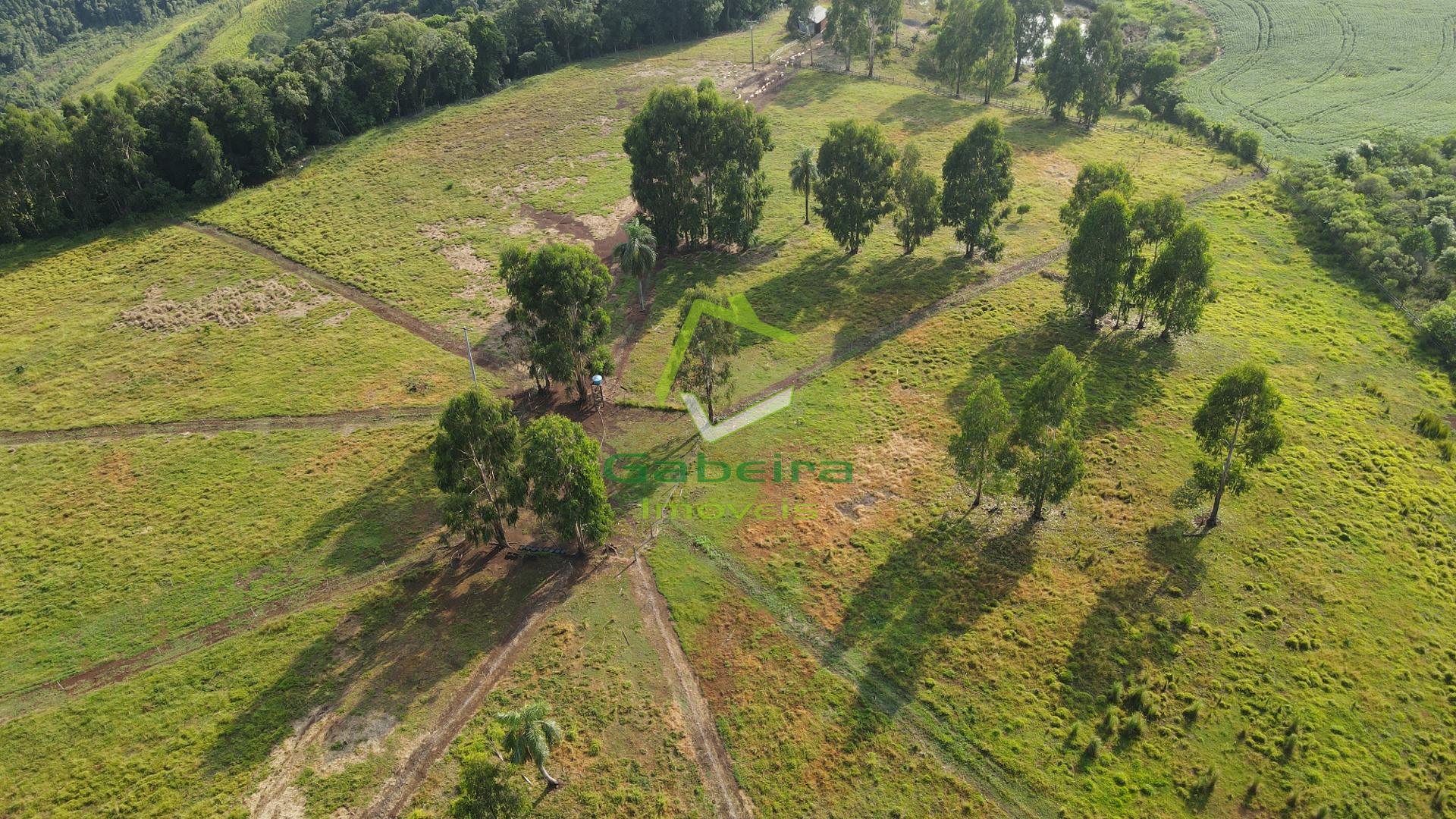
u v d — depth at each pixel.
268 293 92.38
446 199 110.94
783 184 114.25
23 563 61.59
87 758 48.31
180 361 82.50
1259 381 54.81
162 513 65.56
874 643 53.66
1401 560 58.12
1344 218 97.69
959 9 137.12
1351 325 83.69
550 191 112.00
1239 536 59.84
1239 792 44.91
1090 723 48.38
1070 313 85.12
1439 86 133.38
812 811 44.88
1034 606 55.34
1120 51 126.31
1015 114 135.62
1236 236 100.19
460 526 55.97
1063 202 108.00
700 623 55.38
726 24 173.62
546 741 42.19
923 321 85.75
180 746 48.53
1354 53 149.00
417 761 47.28
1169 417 71.12
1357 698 49.25
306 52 124.38
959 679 51.16
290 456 70.75
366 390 78.06
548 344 70.06
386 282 94.19
